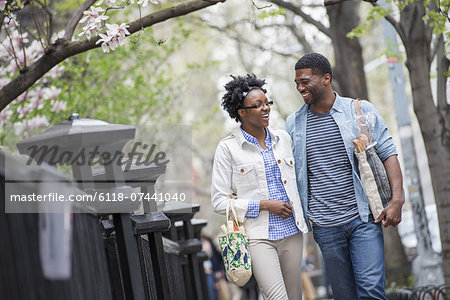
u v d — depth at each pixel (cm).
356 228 975
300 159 1004
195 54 4159
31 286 479
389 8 1444
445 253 1574
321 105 997
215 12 3130
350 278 1014
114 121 2120
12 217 475
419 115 1572
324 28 2447
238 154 980
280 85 4681
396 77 1969
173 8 1013
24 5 1077
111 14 1744
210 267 2447
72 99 1891
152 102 2203
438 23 1322
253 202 959
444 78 1592
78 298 548
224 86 988
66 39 1020
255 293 2231
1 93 1004
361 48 2547
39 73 1012
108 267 796
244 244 958
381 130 994
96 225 691
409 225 3012
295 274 1012
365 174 967
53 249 445
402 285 2280
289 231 978
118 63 2203
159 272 826
